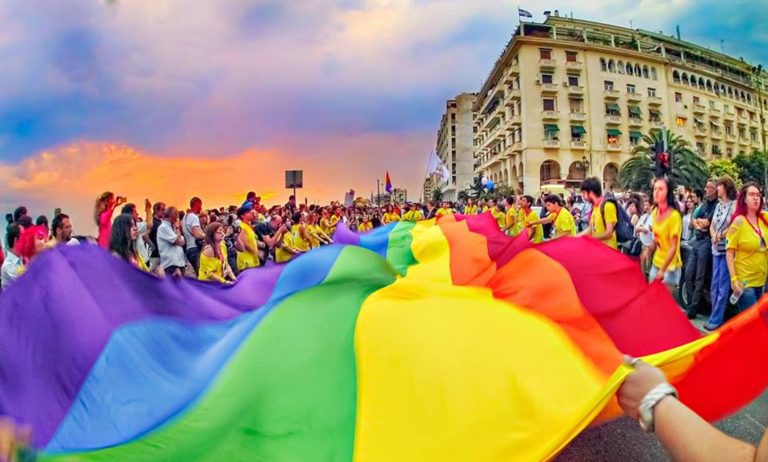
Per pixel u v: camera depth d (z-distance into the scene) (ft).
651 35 223.10
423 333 7.95
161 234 24.04
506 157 220.84
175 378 8.35
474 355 7.38
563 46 192.85
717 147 229.04
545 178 203.00
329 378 7.50
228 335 9.70
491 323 8.32
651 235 21.85
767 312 6.95
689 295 20.71
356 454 6.66
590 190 20.40
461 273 14.12
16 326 7.76
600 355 7.89
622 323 9.71
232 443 6.74
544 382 6.84
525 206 37.88
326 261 13.42
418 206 74.90
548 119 189.47
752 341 7.09
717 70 234.79
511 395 6.66
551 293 9.93
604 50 195.93
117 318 9.20
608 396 4.76
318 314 8.70
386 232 21.31
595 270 10.57
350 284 10.73
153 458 6.49
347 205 99.55
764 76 253.44
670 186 17.03
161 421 7.04
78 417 7.12
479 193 214.90
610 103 197.98
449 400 6.82
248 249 25.14
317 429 6.95
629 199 32.09
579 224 45.78
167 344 9.53
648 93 208.13
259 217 39.52
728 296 17.34
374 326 8.26
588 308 9.75
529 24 198.49
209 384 7.65
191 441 6.73
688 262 20.62
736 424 10.85
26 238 16.05
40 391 7.18
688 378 7.06
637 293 10.30
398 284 11.30
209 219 34.76
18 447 6.22
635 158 175.83
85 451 6.46
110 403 7.44
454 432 6.50
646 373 4.56
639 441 10.16
